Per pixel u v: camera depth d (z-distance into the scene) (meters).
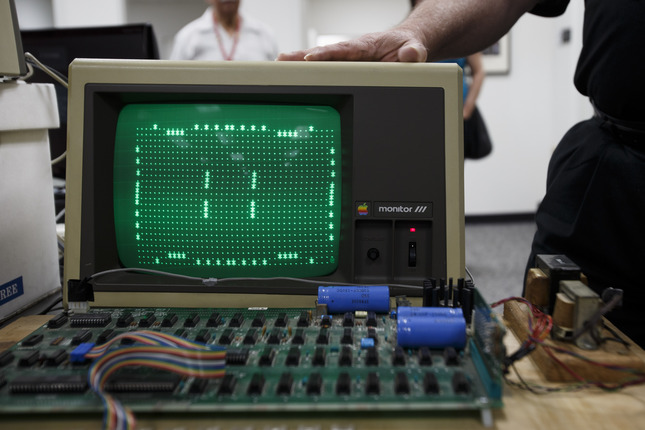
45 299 1.06
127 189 0.88
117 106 0.88
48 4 4.40
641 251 0.94
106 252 0.87
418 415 0.56
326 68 0.82
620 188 0.94
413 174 0.83
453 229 0.82
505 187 5.33
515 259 3.96
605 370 0.61
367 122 0.83
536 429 0.53
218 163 0.86
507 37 4.98
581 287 0.66
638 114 0.90
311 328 0.73
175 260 0.88
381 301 0.76
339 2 5.82
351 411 0.56
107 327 0.75
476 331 0.67
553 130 5.16
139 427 0.54
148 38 1.34
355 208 0.83
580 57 1.03
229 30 3.09
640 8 0.86
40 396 0.57
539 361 0.65
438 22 1.01
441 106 0.83
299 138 0.86
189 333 0.72
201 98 0.85
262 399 0.56
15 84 0.95
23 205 0.99
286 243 0.86
